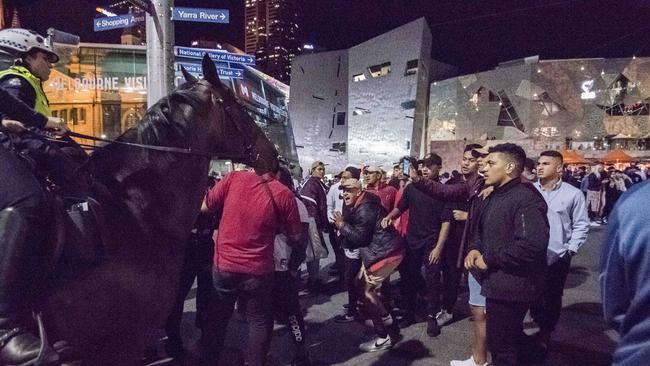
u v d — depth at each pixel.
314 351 4.66
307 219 4.47
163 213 2.59
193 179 2.75
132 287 2.38
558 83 35.69
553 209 4.59
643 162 31.17
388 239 4.52
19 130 2.07
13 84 2.25
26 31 2.47
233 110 3.02
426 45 39.91
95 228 2.21
